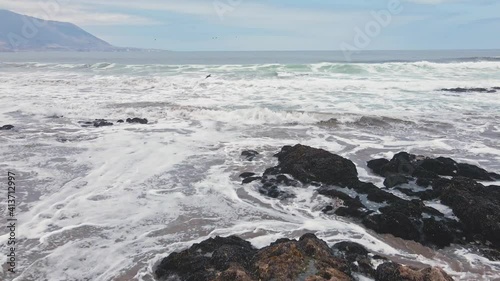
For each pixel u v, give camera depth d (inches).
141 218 293.7
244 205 321.1
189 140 514.3
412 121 608.7
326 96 811.4
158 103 732.7
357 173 382.3
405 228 268.5
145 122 615.2
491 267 234.5
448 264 237.9
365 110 683.4
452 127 583.8
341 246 243.8
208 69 1219.9
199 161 431.5
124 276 221.0
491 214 267.1
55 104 729.0
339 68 1213.7
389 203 309.0
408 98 794.2
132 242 259.0
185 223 287.3
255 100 770.8
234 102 750.5
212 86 926.4
